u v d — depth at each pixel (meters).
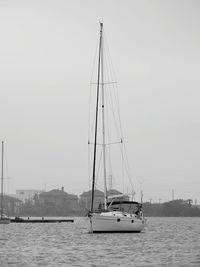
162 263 64.06
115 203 105.94
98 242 89.69
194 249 79.56
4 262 65.25
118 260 66.50
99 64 112.81
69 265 62.47
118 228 103.50
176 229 146.00
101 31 113.31
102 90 111.94
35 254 73.12
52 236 109.69
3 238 105.31
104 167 108.50
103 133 110.38
